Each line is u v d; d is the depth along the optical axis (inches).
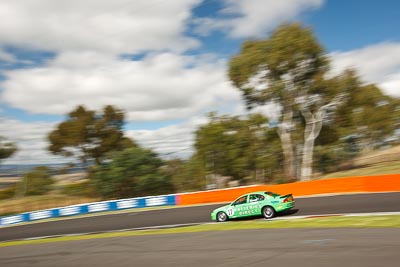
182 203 1221.7
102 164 1859.0
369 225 484.1
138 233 708.0
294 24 1535.4
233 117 1829.5
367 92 1884.8
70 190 2063.2
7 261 550.6
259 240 457.4
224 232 566.9
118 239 628.4
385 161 1656.0
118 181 1737.2
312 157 1830.7
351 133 1926.7
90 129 2385.6
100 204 1327.5
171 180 1815.9
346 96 1653.5
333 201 829.8
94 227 933.2
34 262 510.9
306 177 1657.2
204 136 1782.7
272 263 342.6
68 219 1213.7
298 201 917.8
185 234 597.3
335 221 551.2
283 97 1616.6
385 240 374.9
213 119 1822.1
